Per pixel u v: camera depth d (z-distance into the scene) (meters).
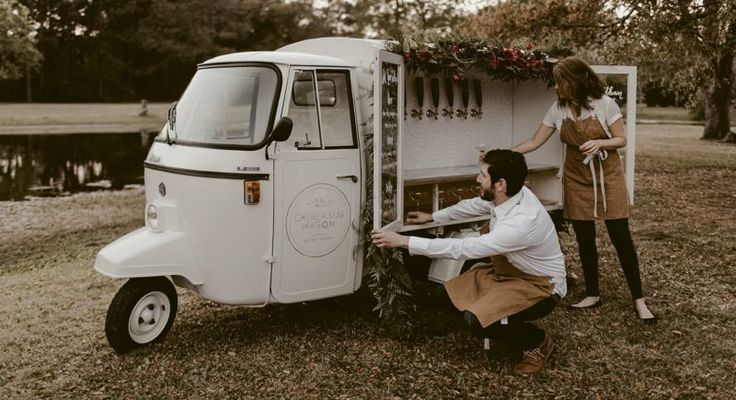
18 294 5.99
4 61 37.06
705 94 20.80
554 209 5.40
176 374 3.83
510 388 3.61
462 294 3.77
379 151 3.89
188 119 4.38
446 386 3.64
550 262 3.65
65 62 59.03
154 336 4.26
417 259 4.84
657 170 13.88
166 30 52.78
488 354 3.97
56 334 4.73
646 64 12.85
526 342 3.69
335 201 4.28
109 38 58.00
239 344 4.30
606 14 11.88
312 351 4.16
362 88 4.41
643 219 8.66
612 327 4.51
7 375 3.96
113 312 4.07
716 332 4.41
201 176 4.04
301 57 4.21
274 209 4.07
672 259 6.41
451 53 4.52
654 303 5.04
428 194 4.76
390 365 3.92
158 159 4.35
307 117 4.20
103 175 16.02
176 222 4.17
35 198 12.54
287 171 4.08
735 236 7.39
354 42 4.48
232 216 4.01
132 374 3.86
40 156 19.69
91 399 3.57
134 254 3.94
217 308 5.16
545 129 4.85
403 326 4.25
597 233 7.83
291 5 55.44
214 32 53.66
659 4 11.09
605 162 4.57
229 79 4.31
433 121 5.38
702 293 5.29
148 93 60.53
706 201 10.06
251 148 3.98
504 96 5.89
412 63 4.40
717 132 20.81
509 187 3.60
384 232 3.81
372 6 28.08
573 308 4.88
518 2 12.44
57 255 7.85
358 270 4.45
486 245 3.53
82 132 27.86
